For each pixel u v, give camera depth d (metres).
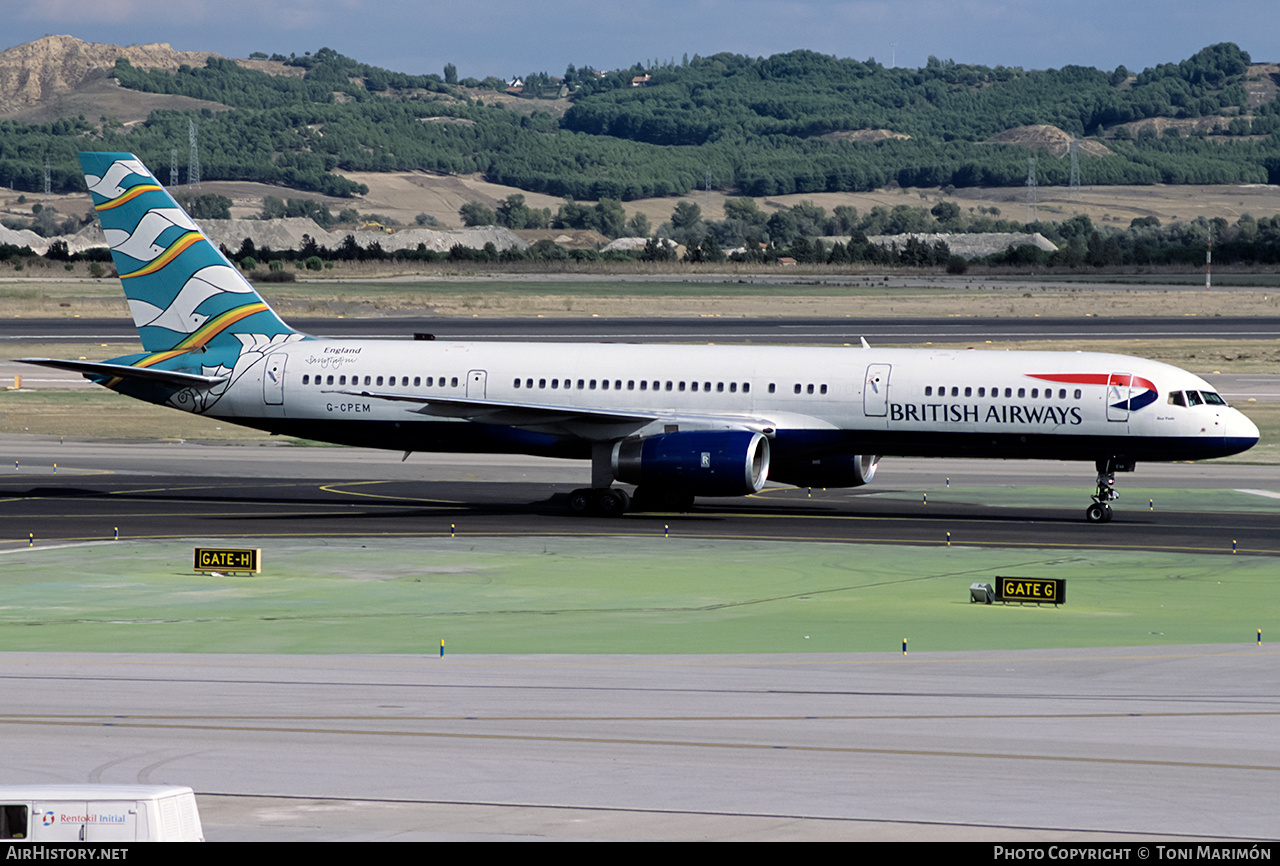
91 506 186.75
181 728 79.00
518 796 66.81
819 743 76.50
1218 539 165.50
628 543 162.25
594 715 82.44
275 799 66.00
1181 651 103.25
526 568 144.88
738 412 186.88
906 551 156.88
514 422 187.88
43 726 79.12
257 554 139.50
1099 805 65.38
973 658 100.56
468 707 84.31
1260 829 61.56
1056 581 123.50
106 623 114.06
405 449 198.62
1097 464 182.00
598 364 191.88
